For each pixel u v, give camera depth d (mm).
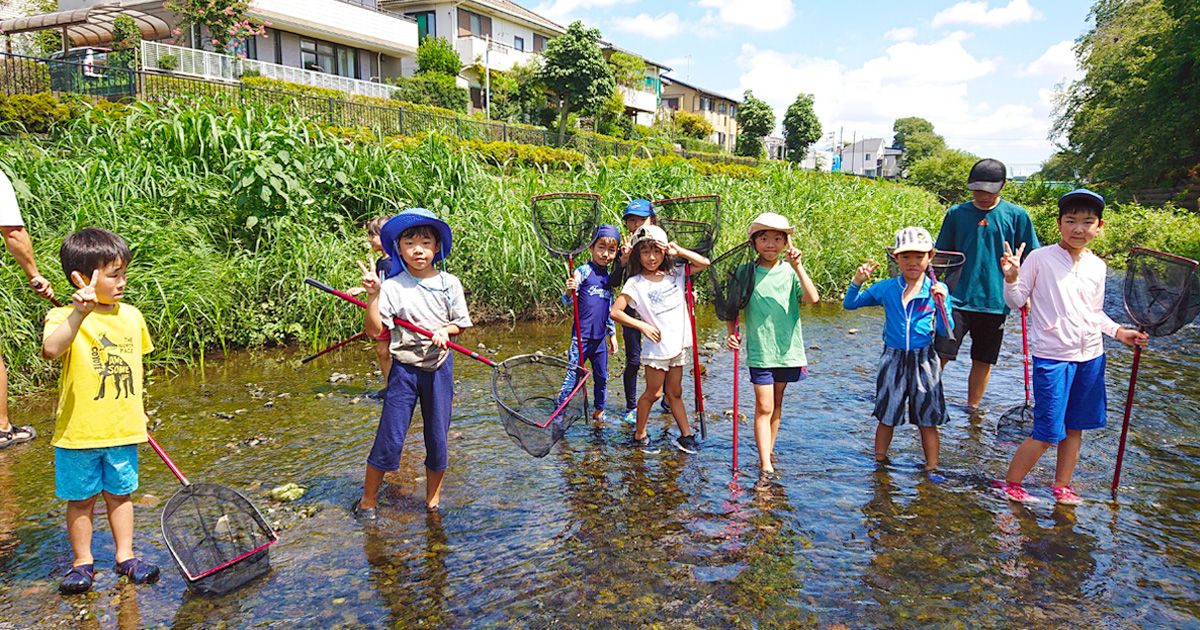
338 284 7941
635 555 3340
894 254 4230
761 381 4316
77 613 2900
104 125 9281
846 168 111500
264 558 3184
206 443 4879
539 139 21438
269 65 25734
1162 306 3701
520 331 8883
